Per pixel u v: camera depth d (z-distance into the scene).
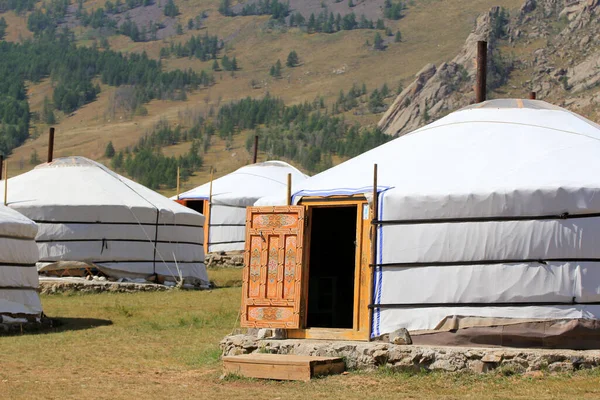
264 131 151.50
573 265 12.09
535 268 12.15
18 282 17.09
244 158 132.88
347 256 17.23
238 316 18.88
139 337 15.97
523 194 12.16
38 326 17.17
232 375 11.86
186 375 12.27
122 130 179.88
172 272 25.19
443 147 13.83
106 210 23.98
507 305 12.17
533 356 11.64
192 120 178.88
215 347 14.52
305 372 11.48
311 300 16.73
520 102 14.88
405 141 14.59
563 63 167.25
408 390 10.83
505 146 13.54
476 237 12.28
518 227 12.18
